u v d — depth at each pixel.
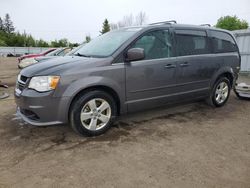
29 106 3.44
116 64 3.83
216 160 3.18
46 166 3.00
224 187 2.63
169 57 4.42
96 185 2.64
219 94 5.51
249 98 6.26
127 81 3.95
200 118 4.79
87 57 4.00
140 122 4.49
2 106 5.66
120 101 3.95
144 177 2.78
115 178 2.76
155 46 4.28
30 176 2.80
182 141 3.72
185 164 3.06
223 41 5.45
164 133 4.01
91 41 4.89
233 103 6.03
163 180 2.73
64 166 3.00
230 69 5.50
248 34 11.22
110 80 3.76
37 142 3.66
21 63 15.03
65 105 3.47
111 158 3.19
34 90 3.44
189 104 5.72
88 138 3.79
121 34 4.37
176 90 4.60
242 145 3.64
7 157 3.22
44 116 3.44
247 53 11.30
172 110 5.25
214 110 5.36
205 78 5.05
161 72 4.29
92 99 3.71
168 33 4.48
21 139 3.77
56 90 3.40
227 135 3.99
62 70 3.48
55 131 4.05
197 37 4.91
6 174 2.84
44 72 3.47
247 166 3.06
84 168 2.96
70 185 2.64
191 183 2.69
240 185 2.68
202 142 3.71
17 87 3.83
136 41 4.07
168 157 3.23
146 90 4.19
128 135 3.91
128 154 3.30
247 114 5.12
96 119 3.82
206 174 2.86
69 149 3.43
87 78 3.57
